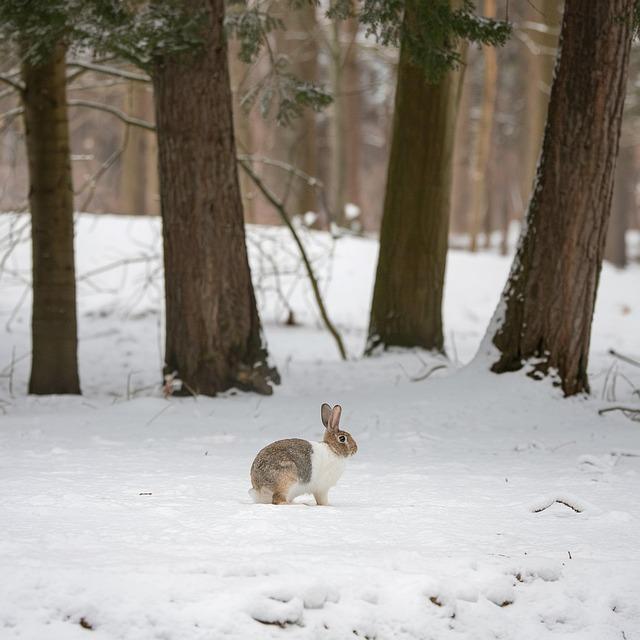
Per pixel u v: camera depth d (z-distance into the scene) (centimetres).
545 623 609
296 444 805
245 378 1616
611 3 1490
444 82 1998
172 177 1598
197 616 538
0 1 1385
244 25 1703
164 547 643
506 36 1512
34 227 1688
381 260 2070
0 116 1930
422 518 768
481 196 4119
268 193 2128
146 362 2144
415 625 573
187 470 976
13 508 752
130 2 1543
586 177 1523
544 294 1551
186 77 1576
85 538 661
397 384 1680
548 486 924
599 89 1504
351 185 4669
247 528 703
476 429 1352
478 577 620
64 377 1702
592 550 695
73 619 534
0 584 551
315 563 613
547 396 1512
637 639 606
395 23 1522
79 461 1011
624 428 1359
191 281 1597
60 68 1661
